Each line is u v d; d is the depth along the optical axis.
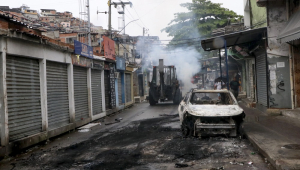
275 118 11.10
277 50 12.14
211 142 7.86
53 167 6.11
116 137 9.33
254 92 17.59
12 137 7.76
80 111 13.15
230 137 8.47
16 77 8.12
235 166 5.62
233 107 8.88
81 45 12.73
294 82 11.80
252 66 19.12
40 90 9.47
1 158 7.06
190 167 5.66
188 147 7.33
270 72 12.27
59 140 9.63
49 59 9.98
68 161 6.54
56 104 10.71
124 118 15.05
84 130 11.47
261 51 13.99
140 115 16.02
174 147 7.39
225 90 10.12
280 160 5.32
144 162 6.12
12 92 7.88
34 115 9.02
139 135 9.44
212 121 8.56
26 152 7.90
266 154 5.98
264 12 13.34
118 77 20.70
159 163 6.01
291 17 11.56
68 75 11.90
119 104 20.73
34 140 8.63
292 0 11.76
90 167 5.92
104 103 16.52
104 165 6.02
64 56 11.30
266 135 7.86
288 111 11.25
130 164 6.02
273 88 12.23
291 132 8.09
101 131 10.98
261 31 12.57
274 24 12.13
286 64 12.07
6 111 7.38
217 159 6.15
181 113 9.88
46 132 9.44
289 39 9.95
